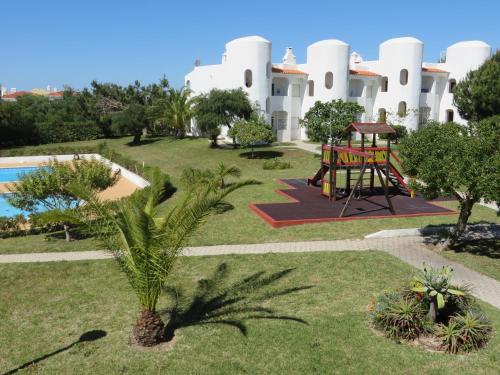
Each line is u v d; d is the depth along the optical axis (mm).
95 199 9586
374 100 49281
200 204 9445
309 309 10898
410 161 14102
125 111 51125
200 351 9266
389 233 16969
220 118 39031
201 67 52219
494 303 11031
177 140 50094
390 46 47000
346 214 19766
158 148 46250
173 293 12180
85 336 10102
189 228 9375
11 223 20344
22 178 19547
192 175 24891
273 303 11328
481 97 34031
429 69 49125
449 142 13297
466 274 12969
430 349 9031
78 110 59281
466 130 13945
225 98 38719
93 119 58875
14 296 12516
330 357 8844
